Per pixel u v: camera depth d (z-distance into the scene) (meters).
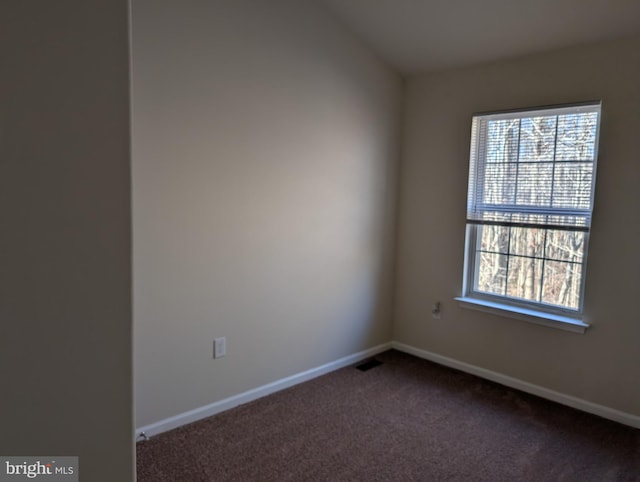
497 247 3.16
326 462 2.16
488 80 3.09
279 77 2.73
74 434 0.95
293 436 2.38
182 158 2.34
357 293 3.45
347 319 3.40
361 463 2.16
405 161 3.64
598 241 2.65
